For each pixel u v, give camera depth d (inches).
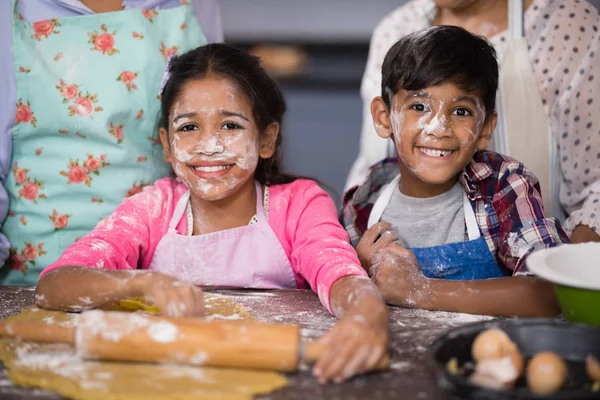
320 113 171.5
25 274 71.3
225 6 185.5
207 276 65.2
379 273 58.4
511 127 73.5
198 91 61.8
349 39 176.2
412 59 62.2
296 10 183.0
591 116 69.6
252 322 48.3
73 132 68.7
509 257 61.8
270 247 65.3
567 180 72.1
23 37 67.6
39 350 47.8
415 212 66.9
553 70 72.1
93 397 40.6
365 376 44.0
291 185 69.0
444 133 61.2
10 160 69.4
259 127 64.4
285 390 42.0
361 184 70.2
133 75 69.4
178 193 67.9
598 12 74.0
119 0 71.4
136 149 70.6
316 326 52.9
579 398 36.2
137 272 53.5
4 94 67.6
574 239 67.3
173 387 41.9
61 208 69.9
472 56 62.4
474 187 65.0
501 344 42.7
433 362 39.9
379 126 68.5
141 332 44.7
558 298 48.7
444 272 64.0
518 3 73.0
